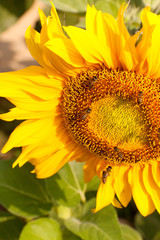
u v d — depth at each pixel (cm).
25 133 46
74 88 46
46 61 44
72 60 43
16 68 107
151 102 45
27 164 56
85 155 49
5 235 56
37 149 47
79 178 54
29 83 45
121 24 42
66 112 47
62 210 55
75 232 52
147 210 47
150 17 40
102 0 51
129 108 46
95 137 47
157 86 45
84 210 55
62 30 44
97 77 45
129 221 74
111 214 52
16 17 53
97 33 42
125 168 48
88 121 47
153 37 41
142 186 48
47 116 47
